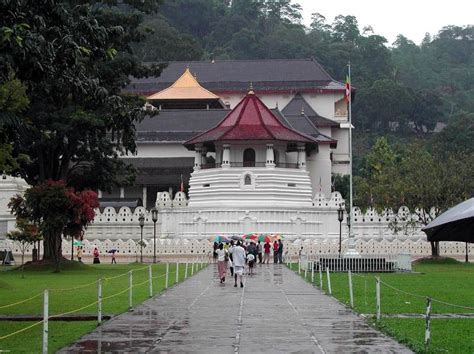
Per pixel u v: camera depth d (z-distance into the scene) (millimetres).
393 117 196125
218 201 90938
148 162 117250
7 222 88688
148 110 59469
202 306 30766
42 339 22125
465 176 69938
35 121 52938
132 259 77000
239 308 30016
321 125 130375
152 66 59562
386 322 25938
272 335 22734
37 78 26672
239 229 87250
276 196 90812
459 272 55844
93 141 57312
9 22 25047
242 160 93125
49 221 54750
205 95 132000
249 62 150125
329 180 115625
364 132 195875
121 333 23125
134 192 116188
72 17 30172
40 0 26094
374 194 77312
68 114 53844
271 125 94062
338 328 24234
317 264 56531
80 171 62156
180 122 121875
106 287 41500
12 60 24984
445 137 156125
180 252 77812
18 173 60500
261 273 53750
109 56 29406
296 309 29719
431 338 22719
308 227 88188
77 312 28828
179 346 20812
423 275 52219
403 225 80750
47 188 54625
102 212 92562
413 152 78938
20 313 29406
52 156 58625
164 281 45406
